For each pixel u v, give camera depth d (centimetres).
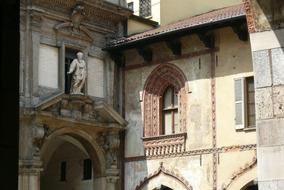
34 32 2811
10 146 320
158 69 3014
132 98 3095
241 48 2711
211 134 2764
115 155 3038
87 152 3059
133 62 3117
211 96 2792
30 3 2803
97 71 3075
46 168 3438
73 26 2969
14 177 319
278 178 1103
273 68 1144
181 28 2778
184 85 2908
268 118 1137
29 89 2758
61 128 2845
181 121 2892
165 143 2917
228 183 2667
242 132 2652
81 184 3195
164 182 2906
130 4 3734
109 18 3158
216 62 2794
